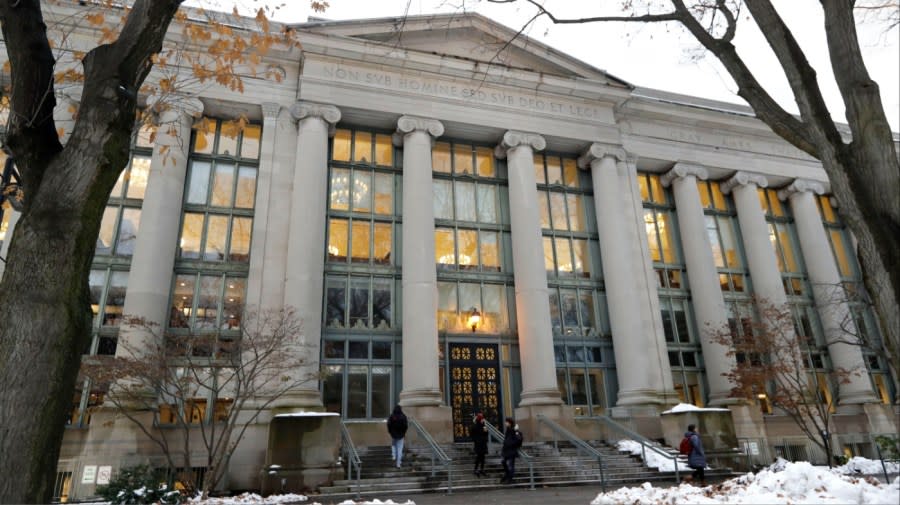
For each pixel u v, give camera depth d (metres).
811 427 23.39
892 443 17.62
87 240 6.84
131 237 19.80
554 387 20.91
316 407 17.95
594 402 22.75
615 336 23.22
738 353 23.70
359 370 20.41
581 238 25.44
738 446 19.94
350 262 21.81
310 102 21.91
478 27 25.19
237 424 17.47
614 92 26.38
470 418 20.97
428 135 23.39
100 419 16.66
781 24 8.65
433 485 14.84
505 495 13.48
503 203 24.92
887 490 7.82
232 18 21.48
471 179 24.75
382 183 23.45
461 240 23.73
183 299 19.47
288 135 21.75
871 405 24.31
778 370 19.72
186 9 20.25
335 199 22.59
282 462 14.63
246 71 22.08
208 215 20.77
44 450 5.92
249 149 22.17
